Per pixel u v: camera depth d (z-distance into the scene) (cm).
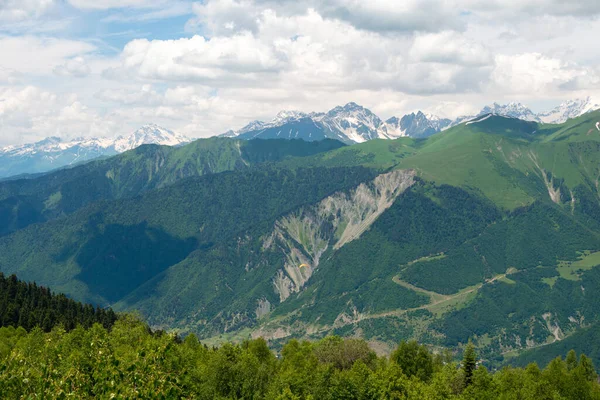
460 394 14600
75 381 5791
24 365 5969
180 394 5709
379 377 14800
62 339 13775
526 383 15175
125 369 5794
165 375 5722
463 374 15438
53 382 5728
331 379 14075
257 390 13500
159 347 6097
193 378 13375
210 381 13312
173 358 6094
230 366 13838
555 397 14388
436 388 13925
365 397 13962
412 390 14138
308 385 14112
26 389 5803
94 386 5703
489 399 14225
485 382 14950
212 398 12950
